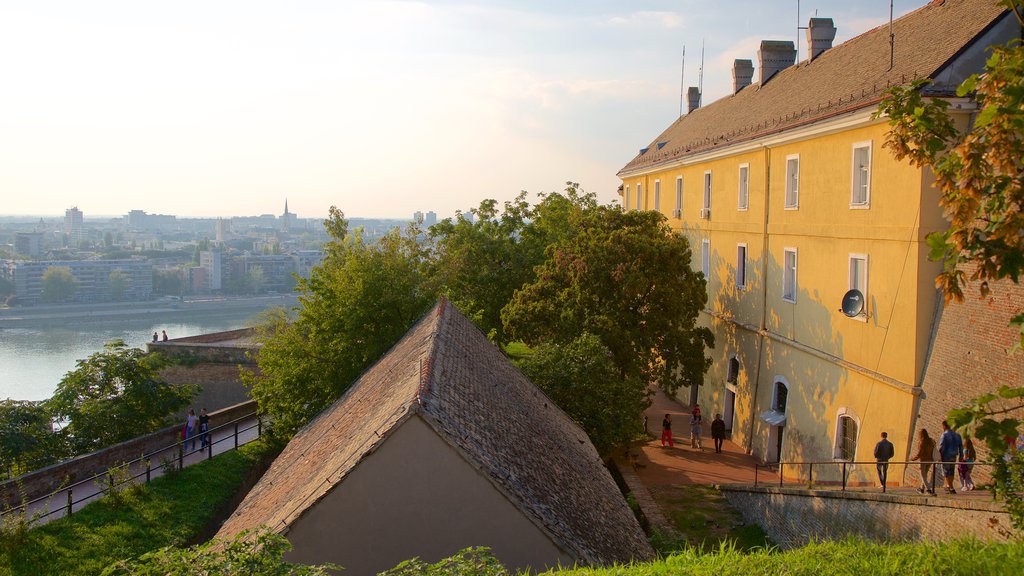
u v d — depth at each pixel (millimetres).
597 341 25828
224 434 27625
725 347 30766
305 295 30000
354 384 22031
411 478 9633
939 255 6676
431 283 30844
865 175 20672
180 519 19422
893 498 14250
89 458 21719
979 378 16031
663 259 28516
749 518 20312
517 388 17719
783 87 29578
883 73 20750
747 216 28516
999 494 8594
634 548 11945
